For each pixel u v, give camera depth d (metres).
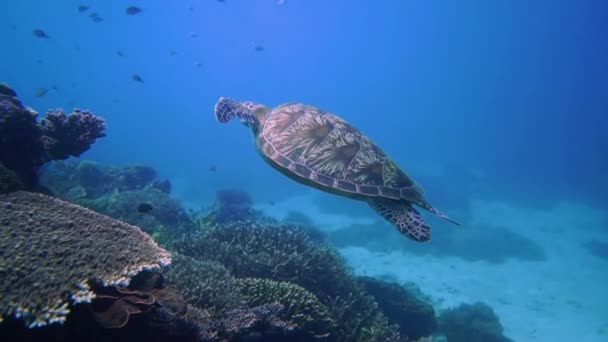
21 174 7.09
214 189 41.56
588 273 23.45
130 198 14.73
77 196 12.57
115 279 4.14
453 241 26.89
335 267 9.84
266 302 6.98
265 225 11.20
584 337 16.19
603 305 19.20
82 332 3.87
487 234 28.25
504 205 40.16
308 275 8.97
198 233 10.57
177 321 4.63
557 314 18.19
